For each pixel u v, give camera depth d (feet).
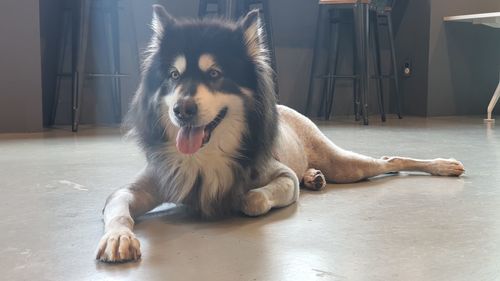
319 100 20.44
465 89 20.86
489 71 21.16
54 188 7.11
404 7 20.88
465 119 18.90
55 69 16.53
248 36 5.56
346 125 16.53
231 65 5.36
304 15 19.88
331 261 4.12
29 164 9.09
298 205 6.15
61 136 13.43
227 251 4.39
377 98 21.59
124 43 17.19
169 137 5.43
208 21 5.58
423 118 19.45
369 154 10.30
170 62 5.33
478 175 8.13
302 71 20.16
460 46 20.47
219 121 5.32
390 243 4.61
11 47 14.17
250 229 5.09
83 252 4.37
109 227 4.44
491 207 6.03
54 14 16.38
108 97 17.21
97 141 12.34
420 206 6.09
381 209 5.94
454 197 6.58
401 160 8.16
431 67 20.11
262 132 5.65
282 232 4.98
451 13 20.11
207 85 5.19
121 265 4.04
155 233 4.96
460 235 4.88
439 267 3.98
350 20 18.56
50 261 4.14
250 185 5.73
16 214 5.70
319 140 7.55
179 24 5.48
